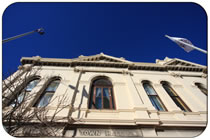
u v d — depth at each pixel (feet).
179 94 30.45
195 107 26.30
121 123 19.81
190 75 38.40
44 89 28.30
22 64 35.68
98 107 25.29
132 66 38.73
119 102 25.45
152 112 23.25
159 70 39.78
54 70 34.55
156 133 19.70
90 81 30.94
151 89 32.12
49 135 15.28
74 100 24.73
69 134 18.07
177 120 21.47
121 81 32.14
